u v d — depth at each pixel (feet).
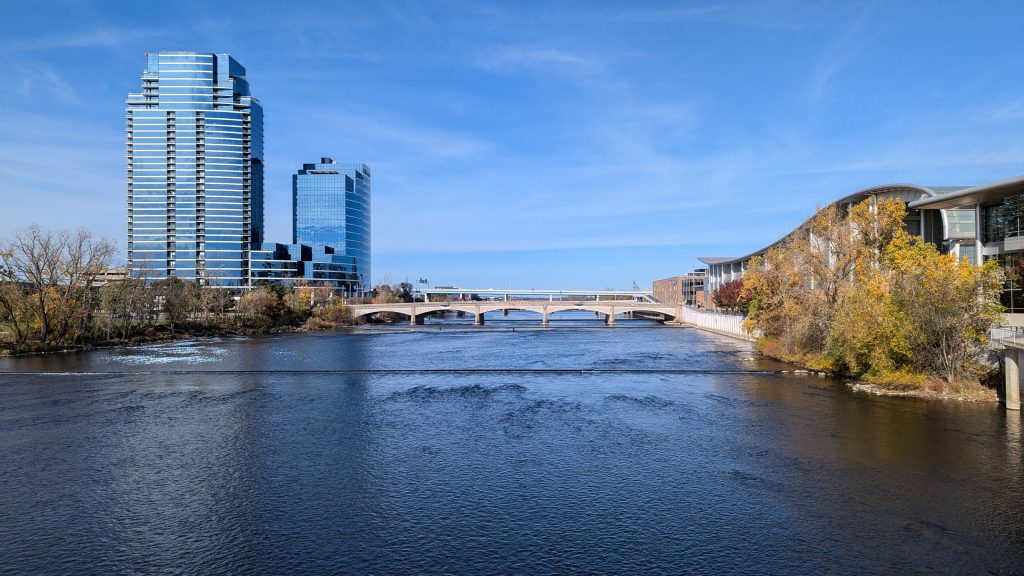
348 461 130.11
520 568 82.69
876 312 206.28
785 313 291.79
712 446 139.64
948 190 241.76
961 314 189.37
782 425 158.61
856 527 94.58
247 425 163.84
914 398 190.90
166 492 111.34
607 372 269.23
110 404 193.98
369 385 234.79
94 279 392.06
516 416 174.40
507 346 410.93
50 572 81.97
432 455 134.21
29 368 285.02
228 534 93.45
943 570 81.46
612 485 114.11
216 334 504.02
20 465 127.34
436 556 86.17
